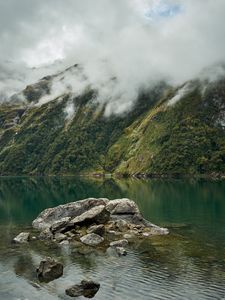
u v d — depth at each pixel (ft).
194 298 150.10
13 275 181.27
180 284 165.17
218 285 163.22
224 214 361.10
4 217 366.02
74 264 197.98
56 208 315.17
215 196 523.29
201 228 291.38
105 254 216.74
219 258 203.72
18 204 476.13
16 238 256.11
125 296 152.76
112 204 305.53
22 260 207.62
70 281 171.94
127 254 215.31
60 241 251.39
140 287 162.40
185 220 329.72
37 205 463.42
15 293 158.20
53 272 178.91
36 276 179.52
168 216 351.87
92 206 310.24
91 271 185.26
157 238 255.09
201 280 169.37
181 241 245.45
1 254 220.64
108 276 177.37
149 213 371.56
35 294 156.97
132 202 305.94
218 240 247.91
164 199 492.13
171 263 195.72
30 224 322.75
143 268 188.03
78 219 278.67
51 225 274.57
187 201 466.29
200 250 221.46
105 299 149.79
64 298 152.35
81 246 236.84
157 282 167.94
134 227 279.90
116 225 280.31
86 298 151.43
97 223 281.95
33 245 242.37
